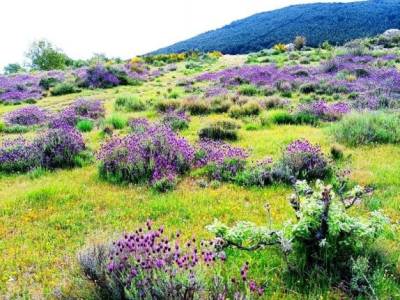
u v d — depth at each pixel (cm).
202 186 834
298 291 429
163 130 1042
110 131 1488
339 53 3919
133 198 770
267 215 652
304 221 466
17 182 945
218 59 5838
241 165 905
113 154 929
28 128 1775
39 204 752
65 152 1087
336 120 1512
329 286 429
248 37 15775
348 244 449
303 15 16950
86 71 3809
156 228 615
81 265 438
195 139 1265
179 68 4991
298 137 1212
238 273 459
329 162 884
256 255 501
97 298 410
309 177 848
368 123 1167
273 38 14462
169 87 3253
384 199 694
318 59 4000
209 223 631
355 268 425
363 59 3419
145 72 4484
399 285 431
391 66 3055
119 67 3962
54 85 3544
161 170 881
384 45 4919
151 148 950
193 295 366
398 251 495
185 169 936
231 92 2377
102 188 839
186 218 662
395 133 1136
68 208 729
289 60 4247
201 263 462
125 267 407
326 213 459
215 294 378
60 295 429
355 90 2233
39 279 490
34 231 631
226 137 1270
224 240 479
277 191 774
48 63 6456
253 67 3547
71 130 1222
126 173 890
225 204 710
